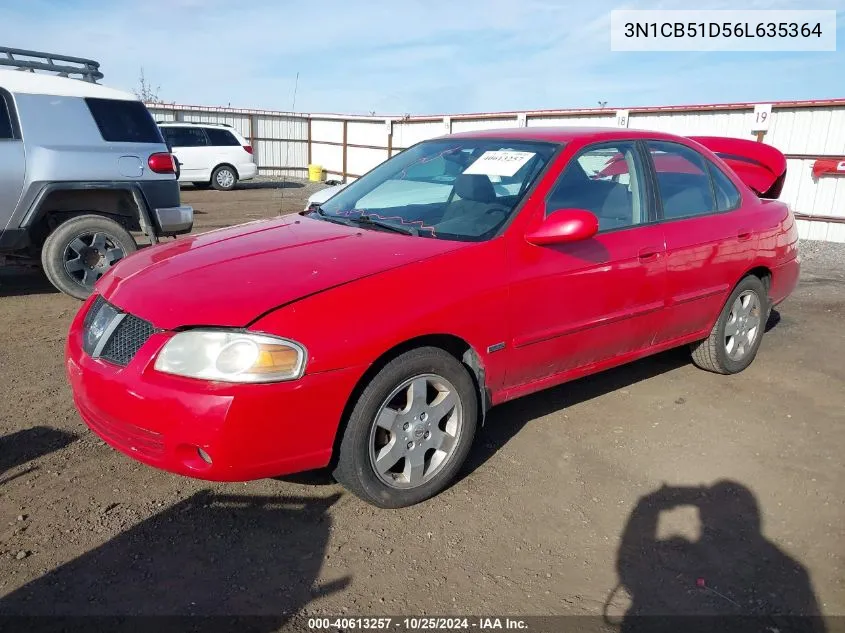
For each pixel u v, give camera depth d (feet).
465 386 10.48
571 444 12.39
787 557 9.41
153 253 11.54
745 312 15.71
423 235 11.43
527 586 8.70
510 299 10.76
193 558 8.98
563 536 9.73
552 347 11.67
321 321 8.93
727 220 14.70
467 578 8.80
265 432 8.68
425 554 9.24
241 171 64.75
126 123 21.09
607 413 13.74
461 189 12.48
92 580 8.48
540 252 11.25
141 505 10.07
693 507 10.53
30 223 19.70
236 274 9.81
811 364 16.92
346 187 14.85
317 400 8.88
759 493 10.96
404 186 13.39
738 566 9.21
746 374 16.14
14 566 8.65
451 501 10.50
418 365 9.79
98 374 9.27
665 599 8.55
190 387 8.55
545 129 13.91
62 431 12.25
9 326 18.29
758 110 37.32
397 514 10.12
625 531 9.89
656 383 15.40
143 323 9.29
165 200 21.79
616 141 13.20
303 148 83.87
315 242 11.12
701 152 15.07
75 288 20.54
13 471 10.87
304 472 11.17
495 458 11.82
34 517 9.68
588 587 8.72
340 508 10.20
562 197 11.91
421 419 10.09
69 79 20.47
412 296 9.69
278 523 9.78
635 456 12.03
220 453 8.59
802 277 27.63
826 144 35.63
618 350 13.07
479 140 13.80
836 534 9.96
